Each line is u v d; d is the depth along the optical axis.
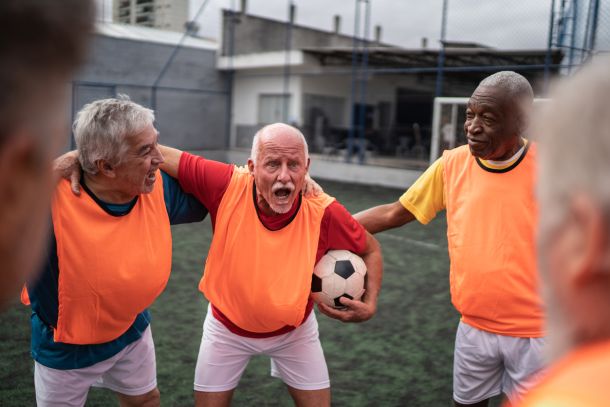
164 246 2.11
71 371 2.07
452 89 23.36
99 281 1.94
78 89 16.97
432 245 7.97
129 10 20.53
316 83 22.09
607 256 0.40
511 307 2.24
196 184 2.21
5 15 0.38
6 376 3.46
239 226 2.17
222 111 22.61
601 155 0.39
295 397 2.38
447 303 5.29
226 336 2.27
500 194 2.27
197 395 2.33
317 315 4.86
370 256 2.44
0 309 0.46
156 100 20.50
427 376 3.69
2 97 0.39
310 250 2.21
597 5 10.04
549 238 0.44
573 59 10.77
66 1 0.40
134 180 1.89
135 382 2.27
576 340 0.45
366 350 4.11
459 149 2.51
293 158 2.04
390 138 22.19
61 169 1.92
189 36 21.62
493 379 2.44
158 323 4.54
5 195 0.42
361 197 12.66
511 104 2.12
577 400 0.40
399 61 20.11
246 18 23.05
